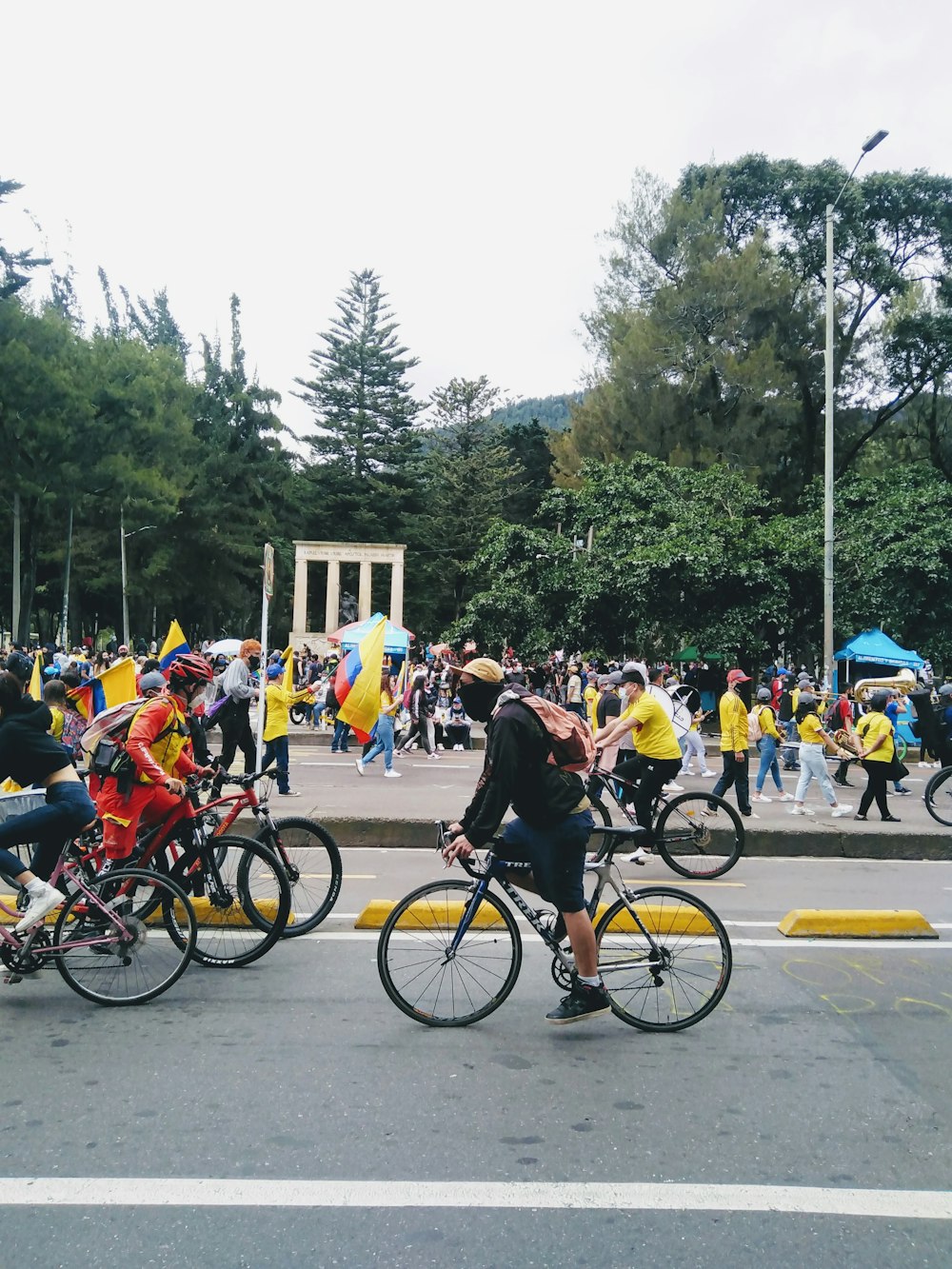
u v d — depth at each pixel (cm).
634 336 3769
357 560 5247
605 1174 368
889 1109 428
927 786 1229
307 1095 432
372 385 6894
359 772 1638
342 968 613
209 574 6109
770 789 1591
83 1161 371
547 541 3000
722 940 530
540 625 3002
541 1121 410
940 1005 559
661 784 914
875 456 4284
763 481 3734
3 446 3872
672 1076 461
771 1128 408
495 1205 345
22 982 585
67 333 4081
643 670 913
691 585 2766
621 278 4091
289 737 2377
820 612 2958
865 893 852
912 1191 360
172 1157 376
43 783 563
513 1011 545
